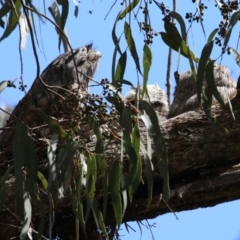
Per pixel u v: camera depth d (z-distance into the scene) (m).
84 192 6.97
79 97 5.83
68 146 5.69
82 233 7.86
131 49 6.13
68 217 7.74
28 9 5.84
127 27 6.16
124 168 7.18
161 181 7.56
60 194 5.76
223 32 5.85
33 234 7.61
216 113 7.43
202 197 7.53
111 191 5.91
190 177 7.61
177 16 6.09
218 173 7.55
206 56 5.84
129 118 5.68
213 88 6.00
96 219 5.86
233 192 7.48
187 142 7.38
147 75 6.12
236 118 7.34
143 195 7.58
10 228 7.31
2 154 7.89
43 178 6.52
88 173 5.96
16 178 5.64
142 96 6.14
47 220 7.63
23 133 5.73
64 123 6.41
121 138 5.93
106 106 5.78
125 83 5.95
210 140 7.37
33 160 5.68
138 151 5.91
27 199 5.93
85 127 6.98
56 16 6.23
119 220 5.89
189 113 7.54
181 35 6.14
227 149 7.35
